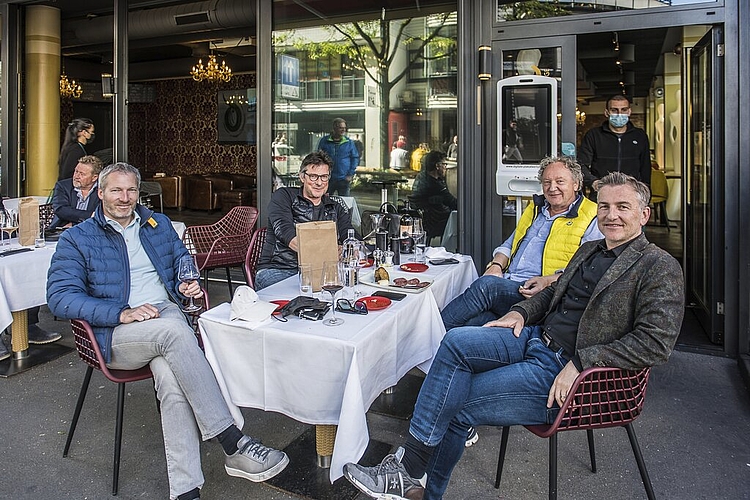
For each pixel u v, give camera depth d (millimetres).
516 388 1940
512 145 3955
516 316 2230
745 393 3156
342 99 5129
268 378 2025
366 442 1910
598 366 1839
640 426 2789
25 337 3584
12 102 6551
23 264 3209
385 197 5098
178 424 2047
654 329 1791
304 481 2273
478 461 2465
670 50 8148
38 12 6812
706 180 4098
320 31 5086
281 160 5148
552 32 4027
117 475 2229
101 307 2205
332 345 1886
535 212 3125
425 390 1983
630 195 1974
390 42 4957
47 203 4750
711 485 2275
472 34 4254
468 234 4367
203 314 2168
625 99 4430
